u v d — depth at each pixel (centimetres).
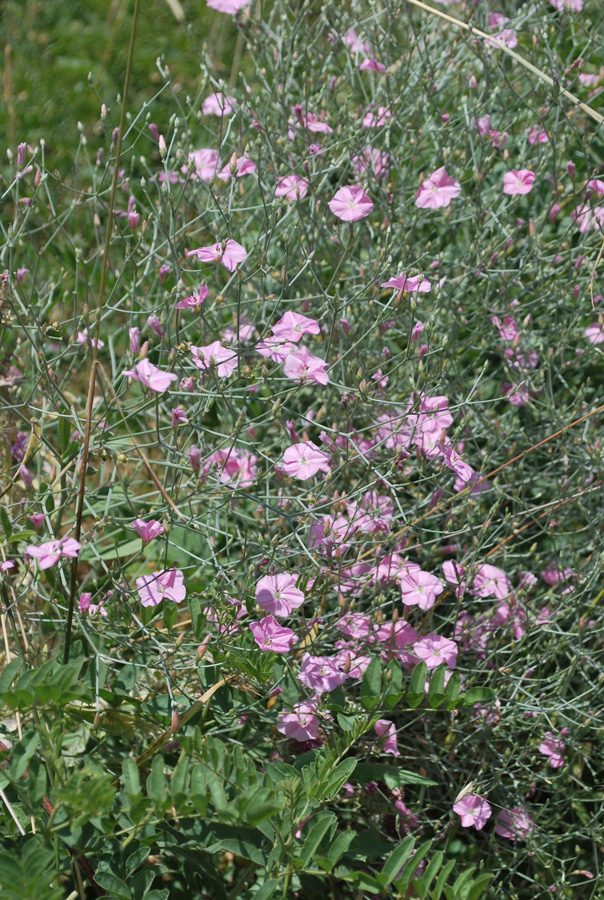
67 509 183
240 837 163
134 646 170
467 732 175
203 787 158
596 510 184
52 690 160
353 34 197
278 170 187
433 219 192
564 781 176
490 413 185
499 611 177
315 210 184
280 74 191
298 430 184
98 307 167
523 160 190
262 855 162
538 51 193
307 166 185
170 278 178
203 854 165
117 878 161
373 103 189
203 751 160
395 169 188
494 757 175
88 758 162
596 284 185
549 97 187
